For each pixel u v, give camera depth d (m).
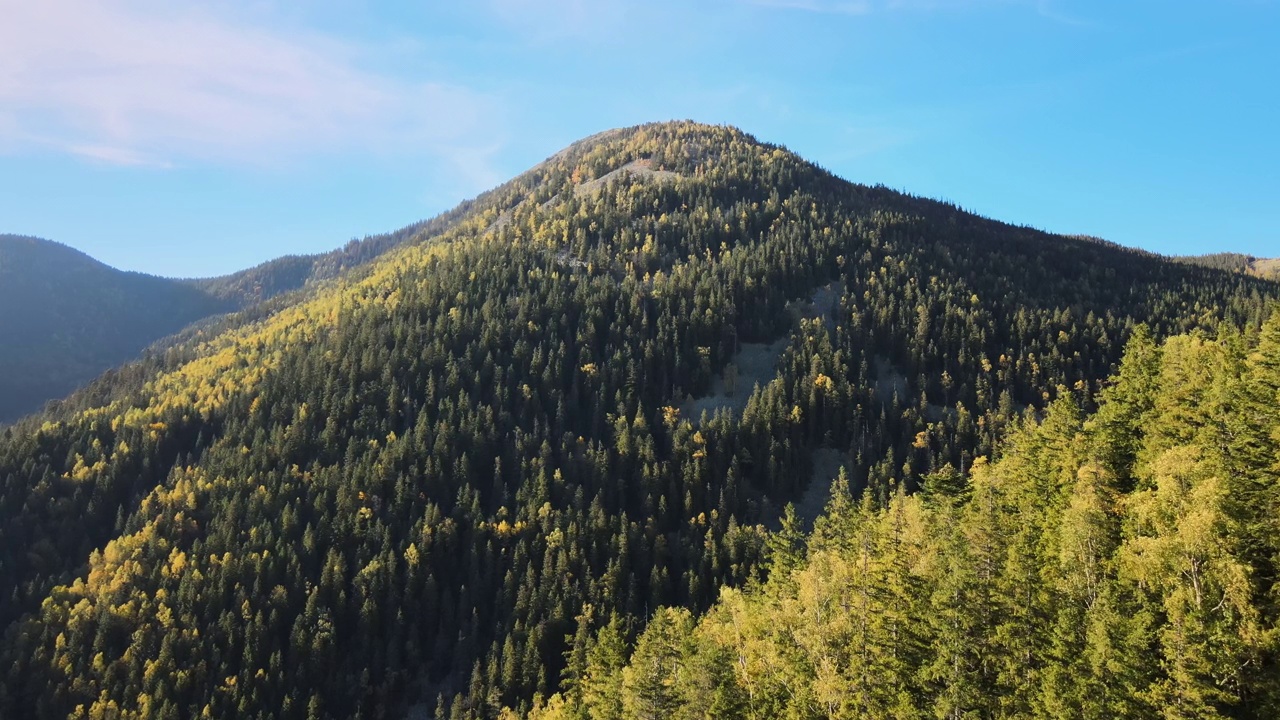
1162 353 94.31
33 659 133.88
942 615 64.06
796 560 105.81
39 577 152.50
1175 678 52.28
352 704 133.62
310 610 141.25
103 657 133.12
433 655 143.25
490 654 136.25
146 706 123.44
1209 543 56.56
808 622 75.56
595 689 91.12
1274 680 51.00
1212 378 81.12
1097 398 98.81
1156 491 69.12
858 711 65.75
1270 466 63.31
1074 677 54.66
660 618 92.62
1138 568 59.38
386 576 149.38
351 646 142.12
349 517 160.38
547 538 154.12
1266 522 58.94
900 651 66.12
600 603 141.75
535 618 140.38
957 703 58.91
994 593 62.69
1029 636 60.56
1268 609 55.03
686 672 78.94
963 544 70.81
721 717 73.69
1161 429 77.50
